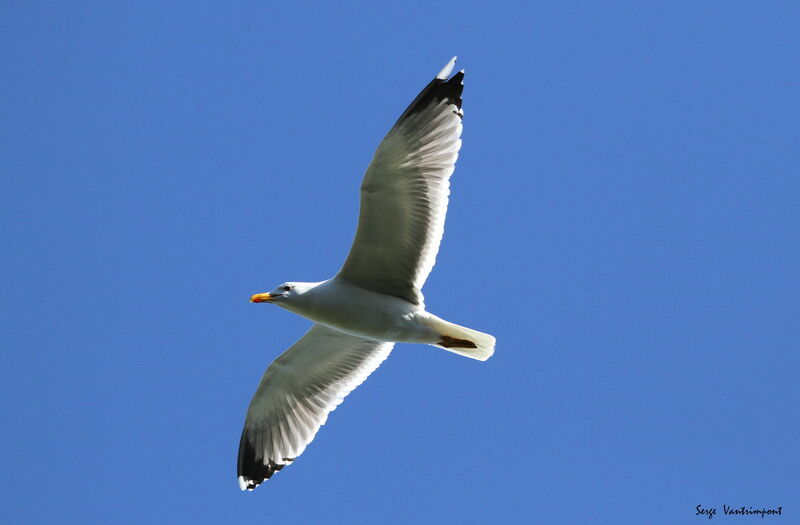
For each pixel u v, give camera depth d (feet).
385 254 45.60
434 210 45.14
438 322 46.01
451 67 44.88
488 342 46.16
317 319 46.60
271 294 46.39
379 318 45.78
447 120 44.83
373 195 44.04
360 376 53.26
